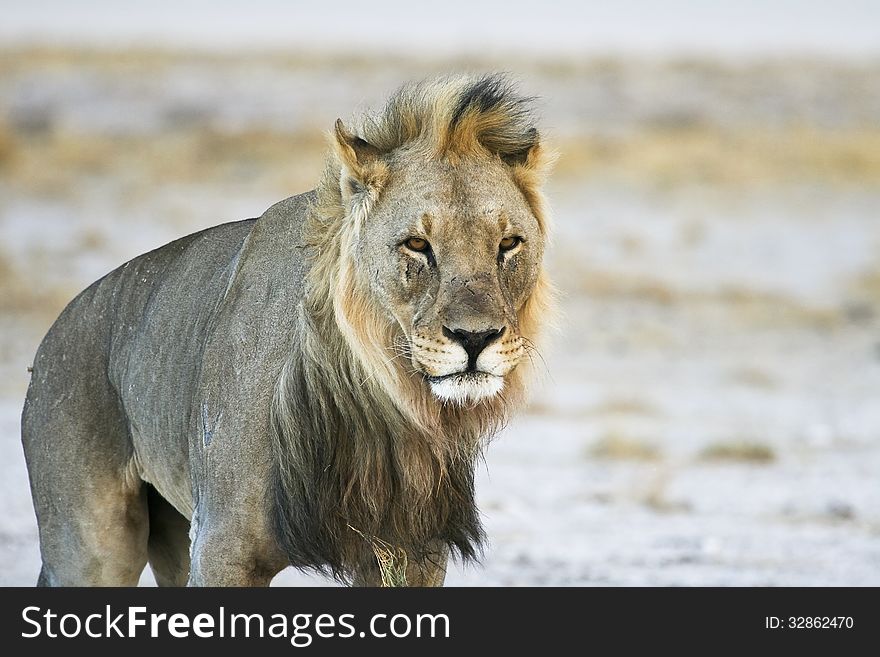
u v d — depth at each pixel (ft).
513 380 26.11
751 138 196.54
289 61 256.52
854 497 52.06
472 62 266.57
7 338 82.64
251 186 154.40
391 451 25.71
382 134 26.05
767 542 44.88
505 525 46.91
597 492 51.90
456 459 26.30
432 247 24.85
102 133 188.24
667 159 174.91
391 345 25.31
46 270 107.65
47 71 229.04
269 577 26.58
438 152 25.41
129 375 29.14
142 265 30.60
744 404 73.46
